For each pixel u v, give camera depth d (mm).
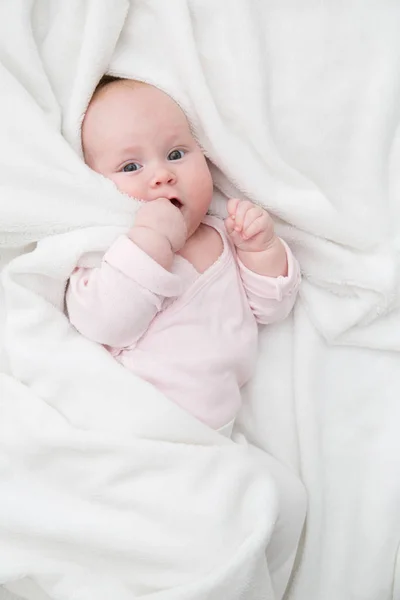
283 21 1078
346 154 1108
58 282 978
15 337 953
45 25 1059
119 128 995
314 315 1095
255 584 898
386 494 1047
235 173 1075
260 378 1094
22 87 1002
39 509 899
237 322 1021
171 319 975
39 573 899
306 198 1073
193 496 893
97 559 901
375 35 1087
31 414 927
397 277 1062
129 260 904
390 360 1106
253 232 987
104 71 1067
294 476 1034
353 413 1091
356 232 1073
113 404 927
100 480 899
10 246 1001
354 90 1093
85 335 958
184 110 1074
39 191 981
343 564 1029
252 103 1063
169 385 956
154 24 1072
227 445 942
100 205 981
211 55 1077
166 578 884
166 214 940
